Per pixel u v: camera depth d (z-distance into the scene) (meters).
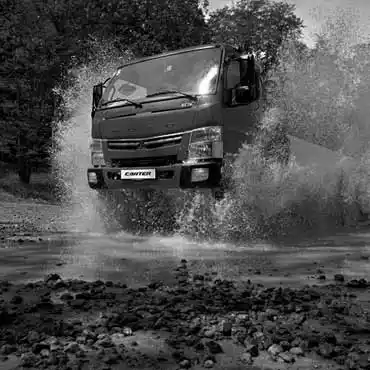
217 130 5.98
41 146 24.02
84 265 4.52
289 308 2.93
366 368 2.01
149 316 2.72
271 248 5.68
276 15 31.17
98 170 6.83
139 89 6.82
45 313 2.83
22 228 7.99
